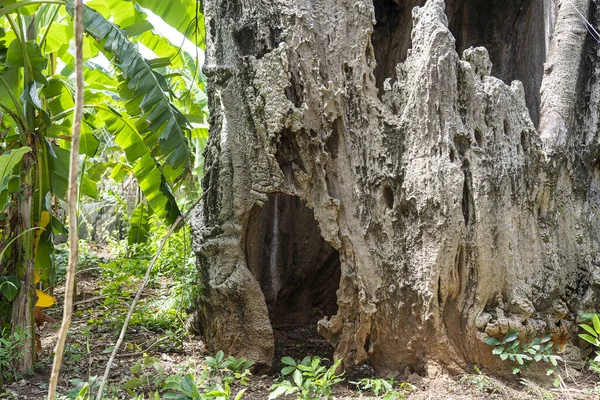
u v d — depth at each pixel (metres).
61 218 9.82
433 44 4.57
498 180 4.59
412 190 4.55
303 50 4.76
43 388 4.68
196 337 6.07
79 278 9.99
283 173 4.92
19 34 5.80
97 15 5.86
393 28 6.44
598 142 5.10
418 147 4.57
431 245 4.48
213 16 5.32
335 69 4.82
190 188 6.97
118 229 14.46
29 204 5.06
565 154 4.87
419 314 4.59
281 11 4.78
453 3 6.36
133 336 6.23
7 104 5.74
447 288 4.48
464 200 4.59
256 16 4.87
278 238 6.48
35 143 5.28
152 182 7.52
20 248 5.05
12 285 4.86
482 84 4.73
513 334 4.42
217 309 5.14
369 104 4.81
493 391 4.36
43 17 7.25
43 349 5.84
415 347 4.70
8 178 4.78
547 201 4.82
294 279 6.76
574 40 5.11
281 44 4.67
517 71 6.15
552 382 4.54
